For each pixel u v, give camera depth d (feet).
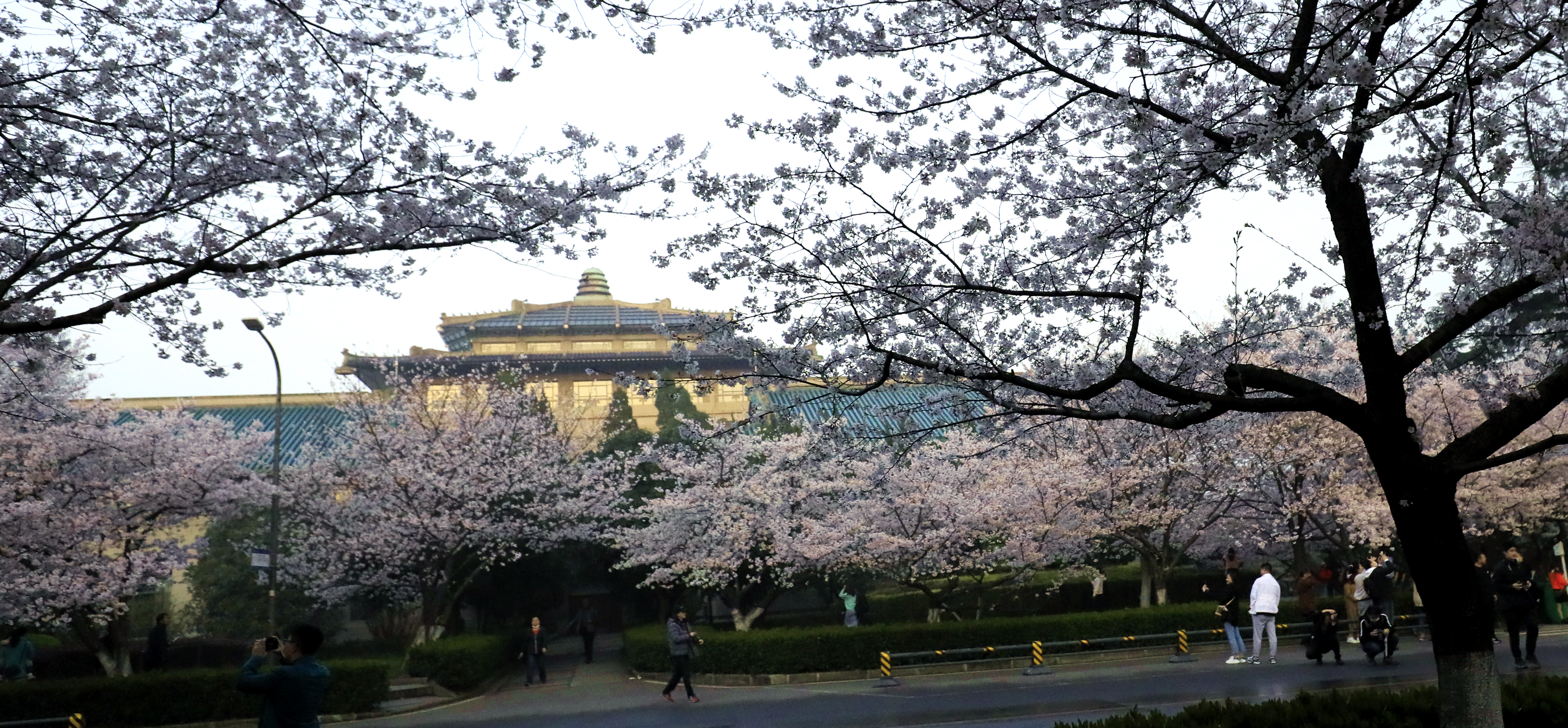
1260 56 26.73
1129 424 52.49
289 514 89.35
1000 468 79.87
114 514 75.36
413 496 84.74
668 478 92.22
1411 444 24.70
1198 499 83.61
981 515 79.41
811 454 32.99
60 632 92.12
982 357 27.96
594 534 96.02
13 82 26.94
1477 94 25.43
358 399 92.68
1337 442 77.46
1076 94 27.76
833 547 79.05
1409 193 27.55
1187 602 96.53
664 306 175.01
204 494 77.46
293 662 27.22
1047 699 53.01
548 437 94.12
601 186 29.94
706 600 113.60
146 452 76.18
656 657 80.07
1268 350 37.04
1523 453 23.58
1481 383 32.76
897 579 86.12
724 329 30.27
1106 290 31.14
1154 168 27.50
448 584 90.63
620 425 112.98
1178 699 49.37
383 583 89.66
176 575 99.55
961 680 67.51
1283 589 104.17
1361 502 81.35
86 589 70.33
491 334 168.66
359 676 64.34
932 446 76.38
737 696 65.41
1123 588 101.65
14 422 67.56
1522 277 26.23
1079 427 73.77
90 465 73.46
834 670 74.13
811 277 29.17
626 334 170.19
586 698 69.21
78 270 28.17
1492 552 95.20
